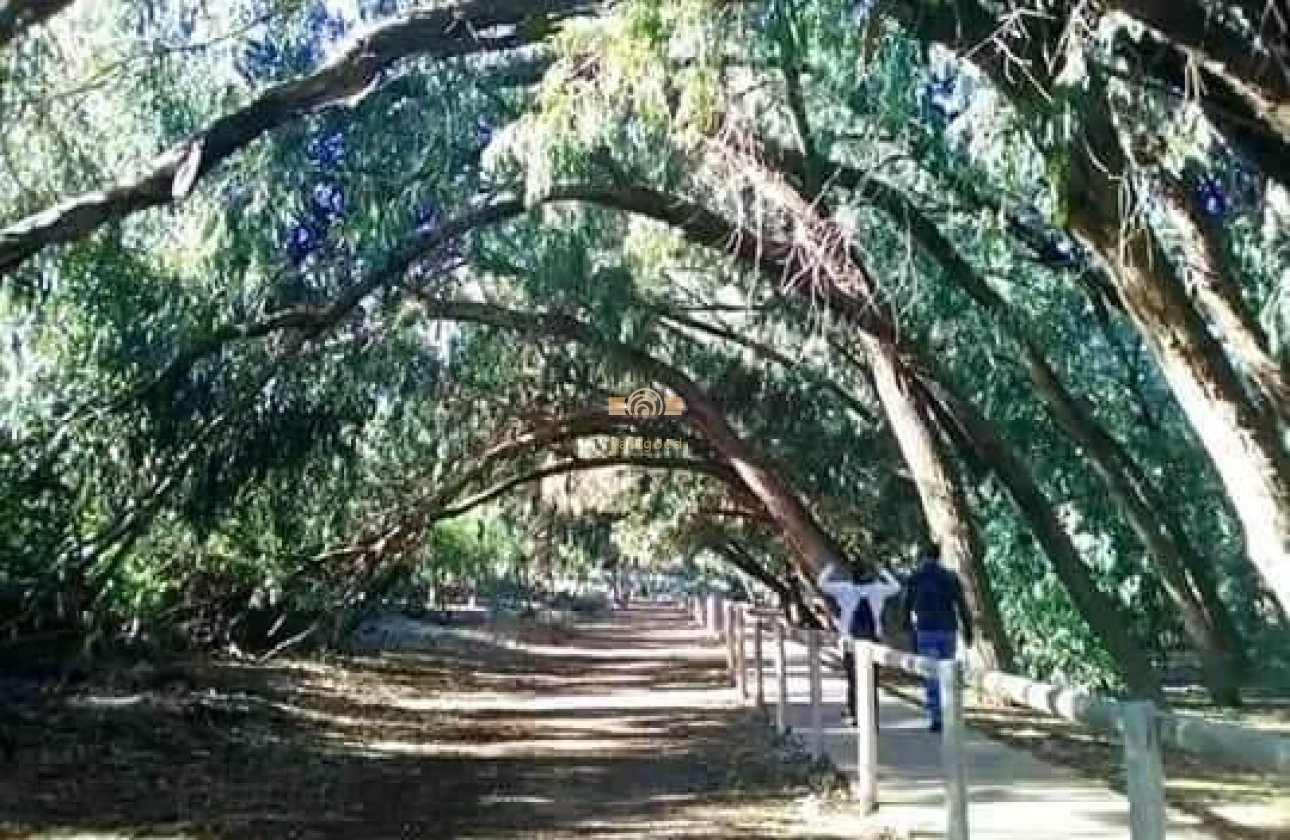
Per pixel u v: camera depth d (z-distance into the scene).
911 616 17.11
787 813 12.84
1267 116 9.49
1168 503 22.33
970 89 13.09
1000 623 20.45
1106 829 10.90
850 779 13.80
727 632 31.20
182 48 14.72
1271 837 10.38
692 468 29.67
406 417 24.80
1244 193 14.04
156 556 21.16
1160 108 11.71
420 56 12.43
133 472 17.80
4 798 13.65
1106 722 6.18
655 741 19.48
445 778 16.25
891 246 17.75
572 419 27.06
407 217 16.55
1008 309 18.08
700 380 27.72
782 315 22.94
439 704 25.75
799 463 28.34
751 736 18.81
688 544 38.03
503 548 42.09
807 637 20.14
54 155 15.00
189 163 11.16
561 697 27.55
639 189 16.20
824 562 25.28
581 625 62.72
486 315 21.09
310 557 24.44
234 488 19.17
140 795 14.37
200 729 19.03
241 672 25.53
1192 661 30.34
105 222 11.29
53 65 14.98
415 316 20.50
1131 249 11.11
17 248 10.79
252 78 15.75
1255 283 14.67
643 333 25.22
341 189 16.22
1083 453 21.45
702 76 9.58
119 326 17.14
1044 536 19.64
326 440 20.59
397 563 26.83
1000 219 13.77
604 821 13.06
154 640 23.22
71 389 17.36
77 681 20.92
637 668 36.00
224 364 17.94
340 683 27.25
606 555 42.19
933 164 14.55
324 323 17.53
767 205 16.48
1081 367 22.38
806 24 10.32
